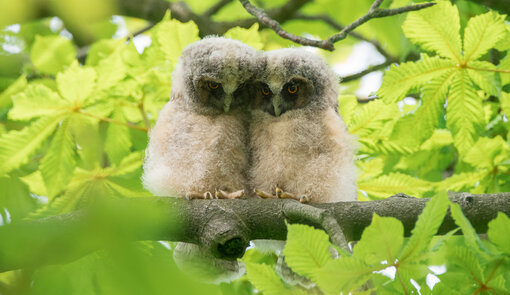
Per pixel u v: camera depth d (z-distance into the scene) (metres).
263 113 8.67
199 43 9.09
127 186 8.15
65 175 7.59
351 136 8.34
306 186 8.16
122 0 12.18
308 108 8.69
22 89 8.36
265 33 13.95
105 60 7.82
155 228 2.55
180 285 2.49
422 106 7.60
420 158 10.07
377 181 8.67
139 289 2.43
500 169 8.72
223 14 14.95
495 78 7.41
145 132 9.59
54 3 3.10
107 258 2.56
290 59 8.80
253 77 8.78
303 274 4.46
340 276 4.33
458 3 9.85
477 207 6.63
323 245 4.45
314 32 14.47
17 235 2.48
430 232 4.42
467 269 5.11
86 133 7.80
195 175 8.24
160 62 8.78
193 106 8.73
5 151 7.35
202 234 6.91
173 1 13.16
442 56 7.35
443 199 4.46
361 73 12.75
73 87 7.47
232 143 8.42
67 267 3.58
